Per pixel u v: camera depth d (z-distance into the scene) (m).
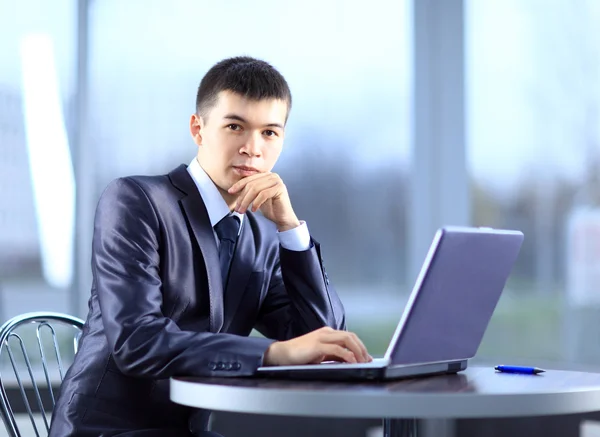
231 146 1.94
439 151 4.67
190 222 1.92
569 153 4.61
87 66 4.13
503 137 4.66
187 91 4.27
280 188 1.96
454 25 4.66
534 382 1.59
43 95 4.07
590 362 4.54
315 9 4.46
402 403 1.35
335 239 4.53
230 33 4.32
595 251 4.56
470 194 4.68
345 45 4.52
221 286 1.92
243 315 2.00
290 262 2.00
